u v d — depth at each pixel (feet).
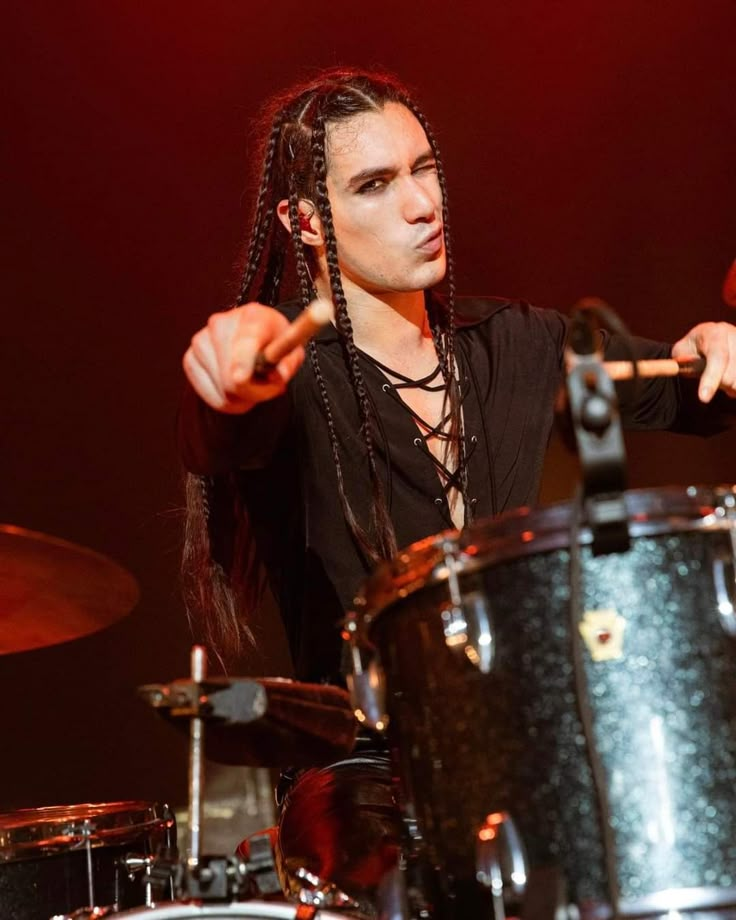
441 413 17.13
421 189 16.79
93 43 31.68
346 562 16.44
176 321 32.42
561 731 10.81
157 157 32.04
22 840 15.46
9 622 16.99
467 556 11.27
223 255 32.30
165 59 31.83
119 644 32.48
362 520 16.49
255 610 18.45
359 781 15.39
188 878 11.78
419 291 17.24
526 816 10.87
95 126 31.91
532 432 17.49
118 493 32.42
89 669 32.45
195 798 11.86
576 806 10.70
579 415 10.50
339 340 17.04
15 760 32.12
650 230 32.91
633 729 10.68
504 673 11.07
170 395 32.50
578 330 10.58
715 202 32.73
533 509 11.14
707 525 10.91
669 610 10.84
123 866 15.92
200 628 32.12
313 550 16.52
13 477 32.17
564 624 10.89
